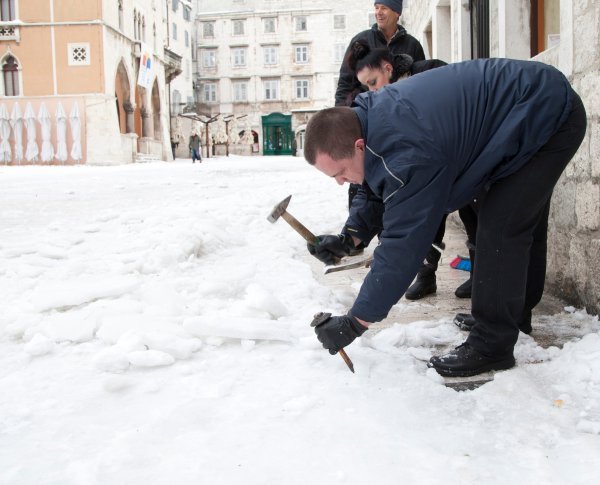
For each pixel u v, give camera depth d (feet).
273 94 186.80
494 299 7.98
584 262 10.75
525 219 7.90
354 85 14.38
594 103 10.29
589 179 10.53
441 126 7.08
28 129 103.04
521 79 7.59
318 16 181.57
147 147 125.59
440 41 28.58
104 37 101.96
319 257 8.97
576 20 10.93
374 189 7.38
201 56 187.52
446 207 8.00
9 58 103.35
